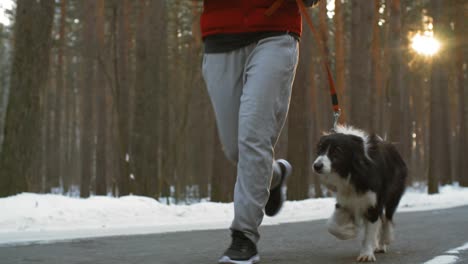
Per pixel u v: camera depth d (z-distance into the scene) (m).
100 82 22.81
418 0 25.61
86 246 4.59
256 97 3.15
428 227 6.48
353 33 16.00
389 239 4.45
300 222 7.37
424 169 39.78
